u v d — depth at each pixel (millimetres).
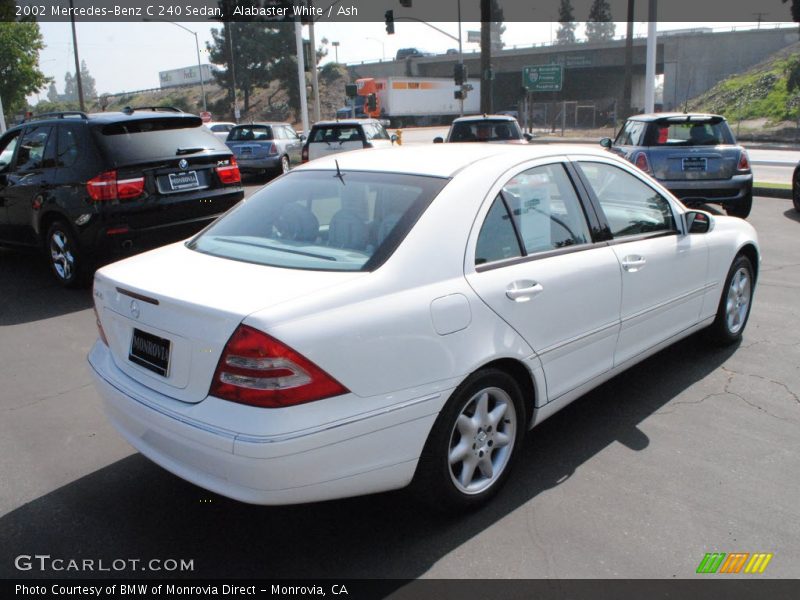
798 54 54031
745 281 5211
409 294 2811
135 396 2879
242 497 2557
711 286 4734
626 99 41531
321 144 16656
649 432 3930
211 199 7492
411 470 2852
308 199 3438
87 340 5758
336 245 3057
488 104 32781
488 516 3143
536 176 3541
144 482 3502
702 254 4555
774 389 4480
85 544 2996
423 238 2951
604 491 3334
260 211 3557
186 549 2953
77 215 6883
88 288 7418
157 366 2855
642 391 4484
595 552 2879
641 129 10250
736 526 3045
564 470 3531
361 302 2684
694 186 9836
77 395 4633
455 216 3078
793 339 5387
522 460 3643
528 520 3107
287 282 2762
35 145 7430
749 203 10055
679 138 10000
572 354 3553
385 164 3529
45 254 7605
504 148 3703
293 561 2863
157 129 7297
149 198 7020
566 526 3059
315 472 2553
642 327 4082
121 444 3924
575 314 3510
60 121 7168
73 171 6906
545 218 3518
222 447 2504
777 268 7668
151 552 2938
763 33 64812
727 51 66188
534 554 2871
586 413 4191
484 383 3066
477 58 87688
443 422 2914
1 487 3461
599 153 4027
